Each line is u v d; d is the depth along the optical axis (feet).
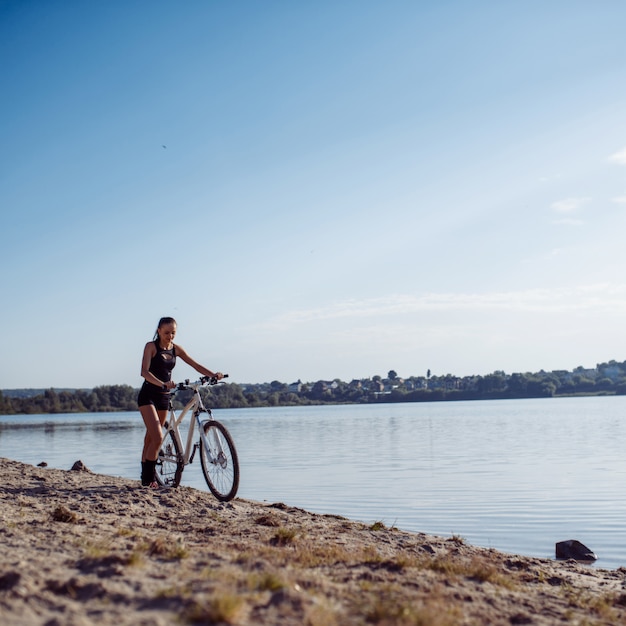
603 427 188.34
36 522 22.58
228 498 30.53
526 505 48.14
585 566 25.73
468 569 19.33
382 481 64.44
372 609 13.44
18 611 12.26
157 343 32.58
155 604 13.01
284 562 17.78
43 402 597.52
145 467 33.42
